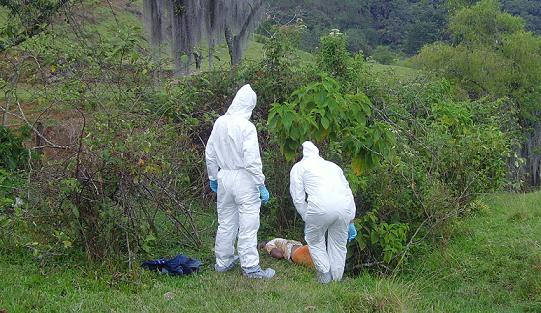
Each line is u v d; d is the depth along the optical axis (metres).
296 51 12.54
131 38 8.64
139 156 7.29
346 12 43.78
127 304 6.33
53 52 8.76
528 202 12.23
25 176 7.92
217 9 17.33
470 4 42.56
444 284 8.37
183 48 16.94
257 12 17.80
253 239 7.47
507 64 32.62
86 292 6.57
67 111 10.16
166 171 8.20
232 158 7.40
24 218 7.18
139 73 8.76
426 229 9.35
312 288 7.24
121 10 17.50
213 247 8.62
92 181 7.24
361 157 8.38
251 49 18.86
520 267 8.43
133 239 7.55
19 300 6.14
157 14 16.97
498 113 17.00
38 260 7.30
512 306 7.56
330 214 7.50
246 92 7.52
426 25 44.38
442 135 11.12
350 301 6.66
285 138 8.32
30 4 9.93
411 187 9.12
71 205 7.04
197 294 6.72
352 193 8.46
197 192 10.26
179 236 8.73
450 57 32.91
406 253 8.70
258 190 7.50
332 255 7.82
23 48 9.53
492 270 8.50
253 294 6.82
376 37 44.41
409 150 9.76
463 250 9.27
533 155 31.78
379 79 13.70
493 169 12.01
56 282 6.75
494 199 12.82
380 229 8.56
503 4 51.62
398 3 48.34
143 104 8.69
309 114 8.24
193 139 11.19
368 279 8.05
